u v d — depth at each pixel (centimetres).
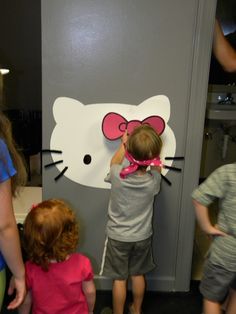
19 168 106
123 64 165
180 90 169
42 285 116
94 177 179
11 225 96
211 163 288
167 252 191
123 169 151
